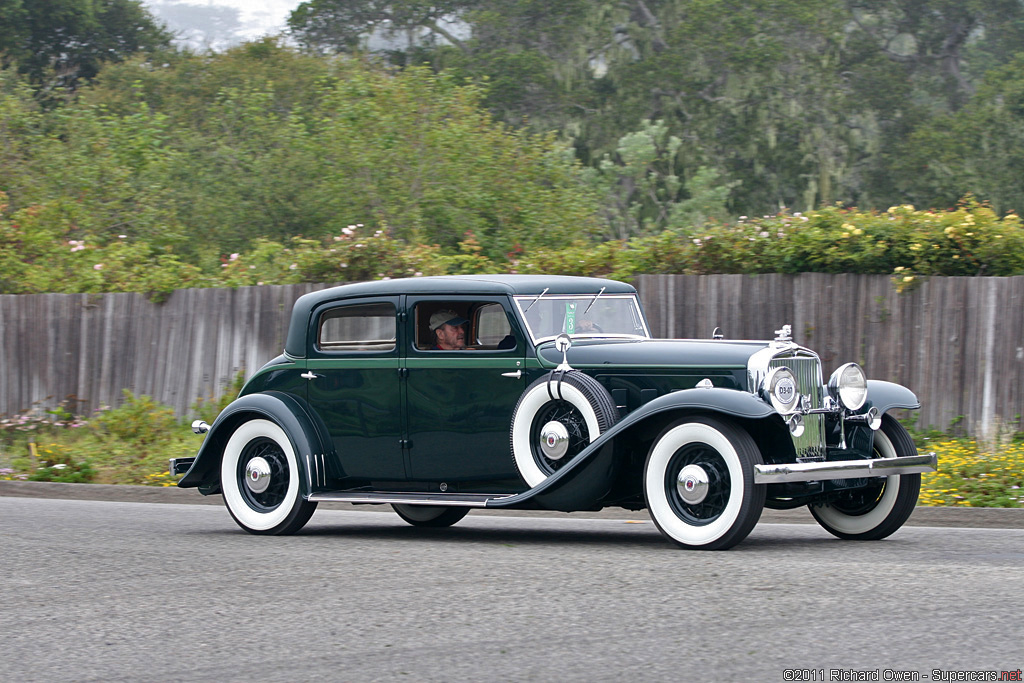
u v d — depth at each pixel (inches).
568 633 439.5
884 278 1131.3
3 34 3572.8
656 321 1206.9
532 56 3142.2
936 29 3486.7
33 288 1514.5
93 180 1844.2
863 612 456.4
